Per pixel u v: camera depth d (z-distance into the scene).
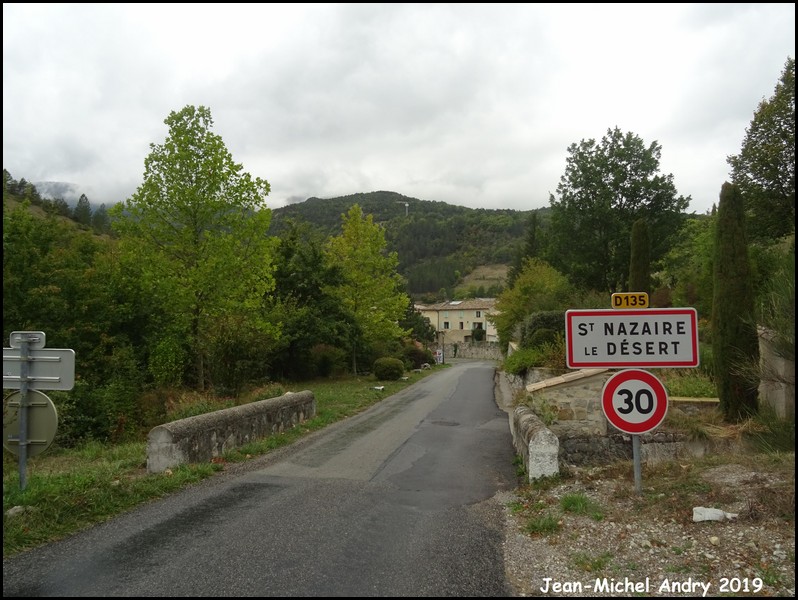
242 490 7.00
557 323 18.92
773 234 20.98
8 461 9.07
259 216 17.55
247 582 4.15
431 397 21.16
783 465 6.15
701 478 5.97
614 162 25.98
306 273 27.92
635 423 5.58
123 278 16.80
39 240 15.72
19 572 4.31
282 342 24.52
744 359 9.26
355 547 4.94
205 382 18.78
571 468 7.54
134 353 16.48
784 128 20.31
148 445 7.86
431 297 116.19
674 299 25.86
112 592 3.96
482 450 10.25
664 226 25.58
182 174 16.70
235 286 17.30
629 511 5.42
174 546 4.90
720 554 4.34
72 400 12.60
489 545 5.06
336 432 12.40
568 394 9.84
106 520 5.66
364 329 30.23
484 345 74.56
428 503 6.54
